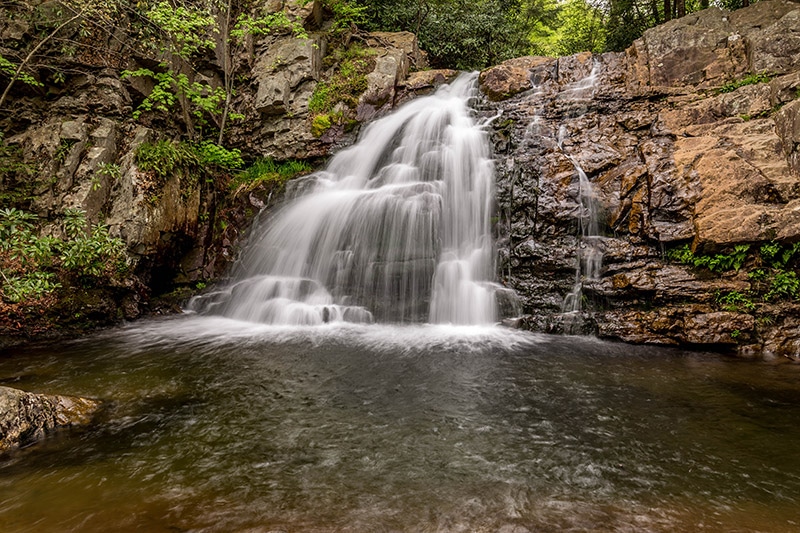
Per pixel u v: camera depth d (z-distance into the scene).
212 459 3.23
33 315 6.52
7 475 3.01
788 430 3.65
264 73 10.68
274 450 3.37
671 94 8.16
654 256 6.54
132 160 7.97
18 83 8.27
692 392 4.45
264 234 8.87
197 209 8.83
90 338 6.56
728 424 3.76
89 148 8.19
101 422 3.82
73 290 6.94
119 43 9.00
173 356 5.70
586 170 7.38
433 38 14.21
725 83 7.92
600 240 6.81
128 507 2.66
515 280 7.17
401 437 3.57
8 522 2.51
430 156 8.73
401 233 7.68
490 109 9.60
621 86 8.77
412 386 4.66
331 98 10.51
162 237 7.99
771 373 4.97
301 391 4.54
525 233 7.24
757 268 5.98
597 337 6.41
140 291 7.77
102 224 7.57
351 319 7.43
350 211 8.18
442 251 7.71
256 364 5.38
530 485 2.91
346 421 3.86
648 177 6.84
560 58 9.88
